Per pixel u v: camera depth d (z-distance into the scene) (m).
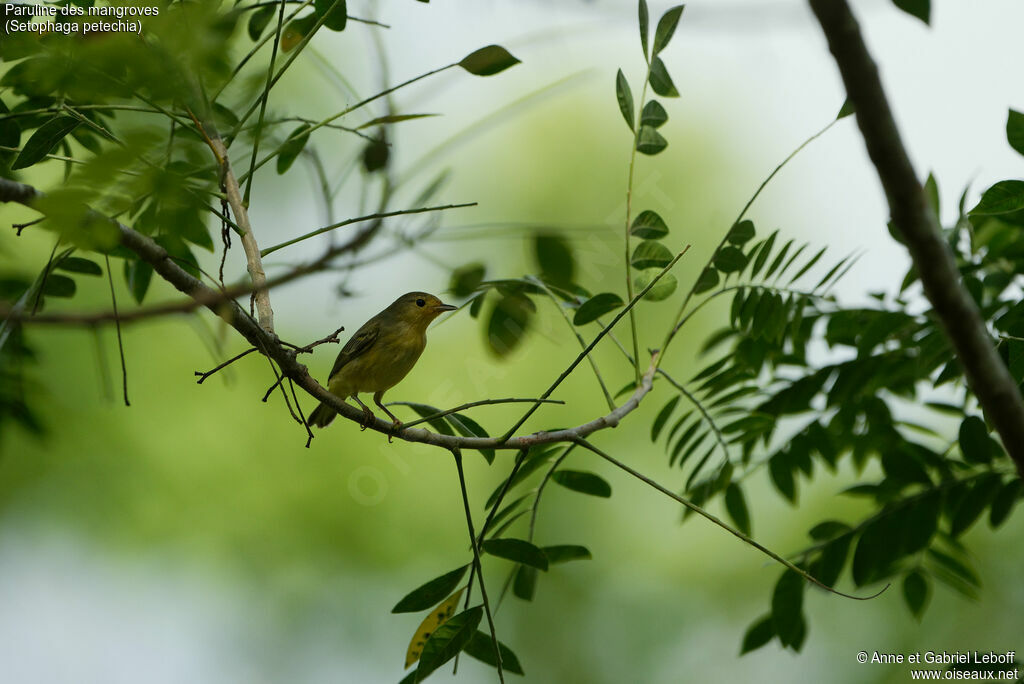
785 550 17.34
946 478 9.24
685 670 17.52
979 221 8.75
